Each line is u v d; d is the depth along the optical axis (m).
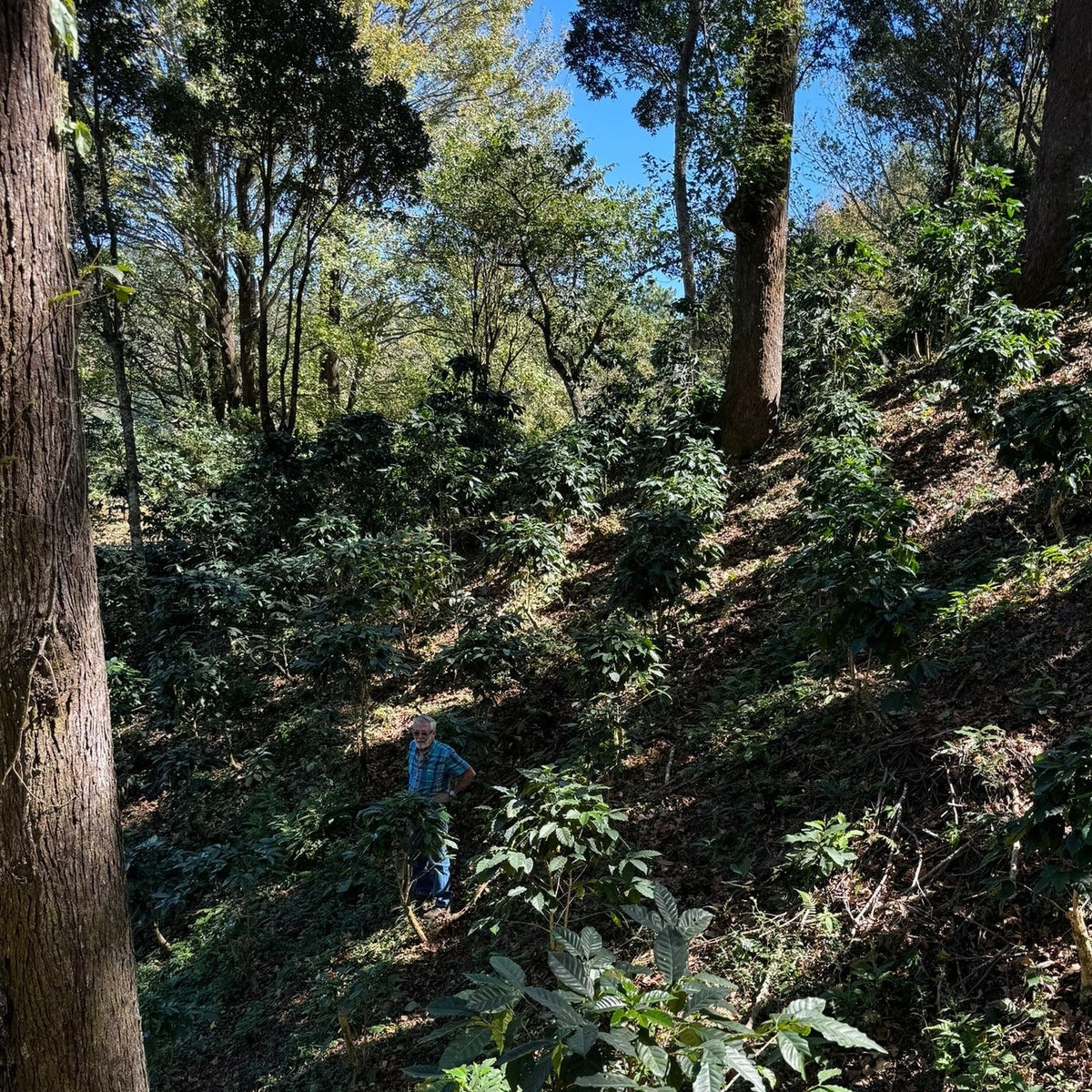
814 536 5.41
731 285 16.09
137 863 5.75
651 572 5.94
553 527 9.71
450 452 10.84
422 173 19.27
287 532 12.53
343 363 24.22
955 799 3.79
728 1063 1.70
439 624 9.02
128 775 8.24
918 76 18.19
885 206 23.70
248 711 9.01
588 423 12.44
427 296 21.89
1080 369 7.30
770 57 10.34
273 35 13.54
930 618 4.58
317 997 4.99
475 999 1.88
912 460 7.92
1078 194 8.68
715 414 11.18
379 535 8.80
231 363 21.53
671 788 5.21
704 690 6.34
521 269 19.27
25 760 2.29
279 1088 4.39
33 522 2.28
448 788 5.44
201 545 11.30
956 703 4.46
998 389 6.51
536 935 4.55
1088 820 2.43
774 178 10.35
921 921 3.33
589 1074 1.76
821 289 9.88
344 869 6.14
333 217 19.33
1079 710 3.90
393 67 19.06
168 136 15.81
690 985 1.94
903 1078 2.81
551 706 7.07
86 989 2.39
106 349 18.83
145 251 20.59
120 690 8.45
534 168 17.16
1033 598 4.95
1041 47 17.02
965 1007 2.93
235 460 15.99
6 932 2.30
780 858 4.07
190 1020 5.05
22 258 2.23
